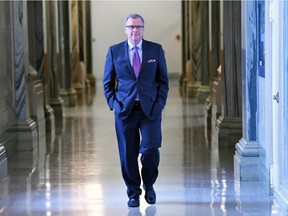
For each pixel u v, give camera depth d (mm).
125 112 8258
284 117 8219
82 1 29156
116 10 36094
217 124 13930
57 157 12555
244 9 10195
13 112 13039
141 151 8391
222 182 10203
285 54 8031
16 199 9281
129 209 8641
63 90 22781
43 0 16109
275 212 8352
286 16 7938
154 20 36156
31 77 14508
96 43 36312
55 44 18859
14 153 12984
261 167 9977
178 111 20703
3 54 12297
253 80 10078
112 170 11266
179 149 13398
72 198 9281
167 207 8719
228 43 13555
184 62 31484
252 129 10188
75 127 17062
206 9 22984
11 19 12953
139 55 8320
